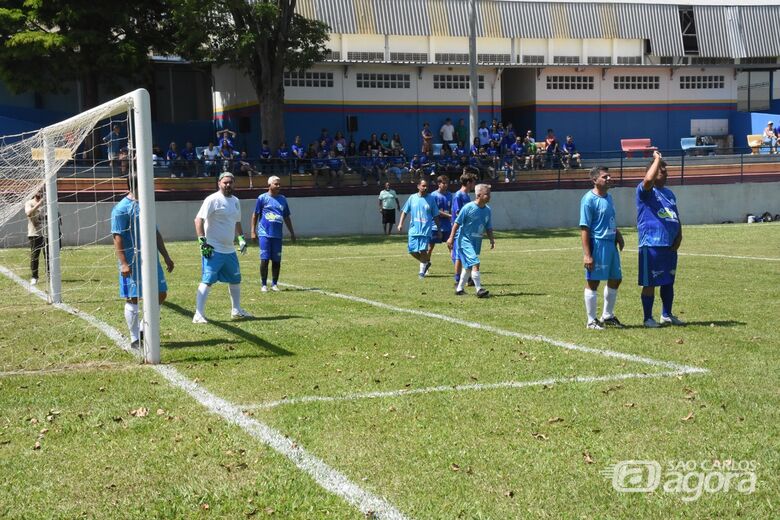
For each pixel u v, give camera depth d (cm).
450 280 1585
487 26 3953
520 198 3416
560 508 453
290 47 3319
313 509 455
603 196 1003
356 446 559
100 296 1418
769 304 1205
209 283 1079
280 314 1144
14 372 803
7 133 3531
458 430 591
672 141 4247
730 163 3734
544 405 652
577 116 4122
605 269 999
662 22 4153
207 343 935
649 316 1020
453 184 3353
